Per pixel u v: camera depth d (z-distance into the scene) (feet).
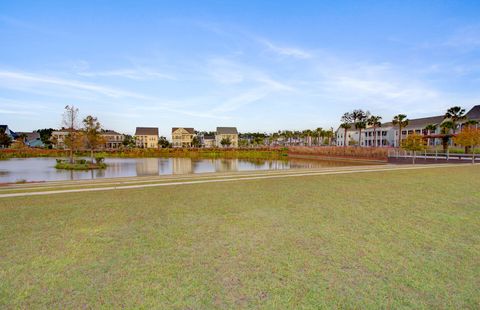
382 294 8.73
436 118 172.04
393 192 25.31
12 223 15.44
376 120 185.16
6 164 97.09
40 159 127.95
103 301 8.23
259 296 8.55
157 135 293.43
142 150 171.63
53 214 17.31
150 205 19.85
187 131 306.76
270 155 162.40
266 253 11.64
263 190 26.09
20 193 24.11
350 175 38.52
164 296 8.50
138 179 33.88
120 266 10.41
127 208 18.95
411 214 17.79
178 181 32.12
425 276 9.84
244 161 123.13
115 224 15.39
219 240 13.08
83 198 22.12
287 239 13.28
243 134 415.03
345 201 21.44
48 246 12.22
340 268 10.38
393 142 199.21
